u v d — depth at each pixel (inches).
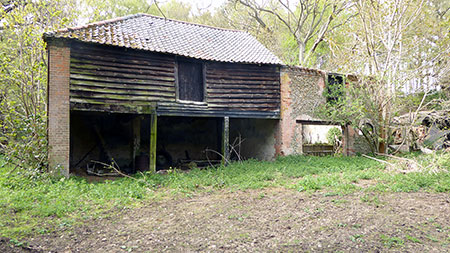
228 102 512.7
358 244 181.5
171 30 554.6
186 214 247.4
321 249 176.2
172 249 180.2
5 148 387.5
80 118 557.9
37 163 366.9
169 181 377.7
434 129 656.4
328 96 597.3
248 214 243.4
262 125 602.2
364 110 546.6
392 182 337.4
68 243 190.2
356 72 588.1
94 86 408.2
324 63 1039.6
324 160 514.6
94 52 412.5
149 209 263.1
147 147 626.5
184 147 667.4
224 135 511.8
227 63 517.0
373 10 583.2
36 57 434.0
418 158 478.6
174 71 471.8
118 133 586.2
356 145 633.6
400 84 554.3
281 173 406.6
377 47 606.2
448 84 562.3
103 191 314.5
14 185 327.9
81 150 554.3
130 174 485.1
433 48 627.2
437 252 170.9
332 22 972.6
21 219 229.6
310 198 286.5
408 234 195.8
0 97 429.4
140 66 443.8
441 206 252.4
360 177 374.9
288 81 565.6
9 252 175.8
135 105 436.5
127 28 497.4
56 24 460.1
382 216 229.6
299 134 575.8
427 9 639.1
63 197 285.6
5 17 419.8
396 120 613.9
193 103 483.2
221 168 464.4
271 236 197.5
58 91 384.2
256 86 538.0
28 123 384.5
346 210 245.4
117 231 210.2
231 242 188.5
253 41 638.5
